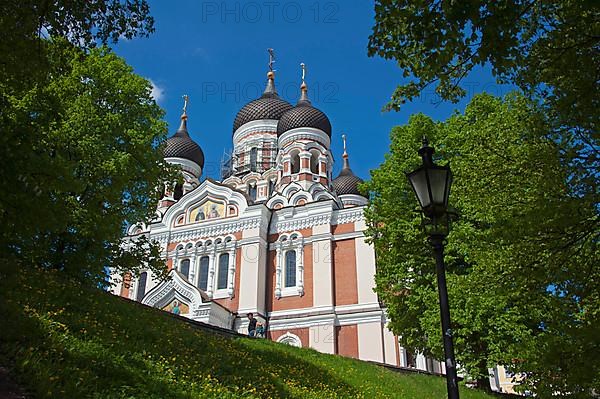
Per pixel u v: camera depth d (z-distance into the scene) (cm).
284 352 1833
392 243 2400
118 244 2155
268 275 3994
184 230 4288
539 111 1127
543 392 1058
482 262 1272
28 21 977
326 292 3756
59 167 1016
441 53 873
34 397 722
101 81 2258
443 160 2258
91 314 1278
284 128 4869
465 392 2080
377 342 3522
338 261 3881
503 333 1859
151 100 2420
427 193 808
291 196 4378
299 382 1439
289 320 3741
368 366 2120
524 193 1148
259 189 4975
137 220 2317
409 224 2317
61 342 945
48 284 1380
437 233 796
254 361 1491
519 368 1309
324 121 4881
